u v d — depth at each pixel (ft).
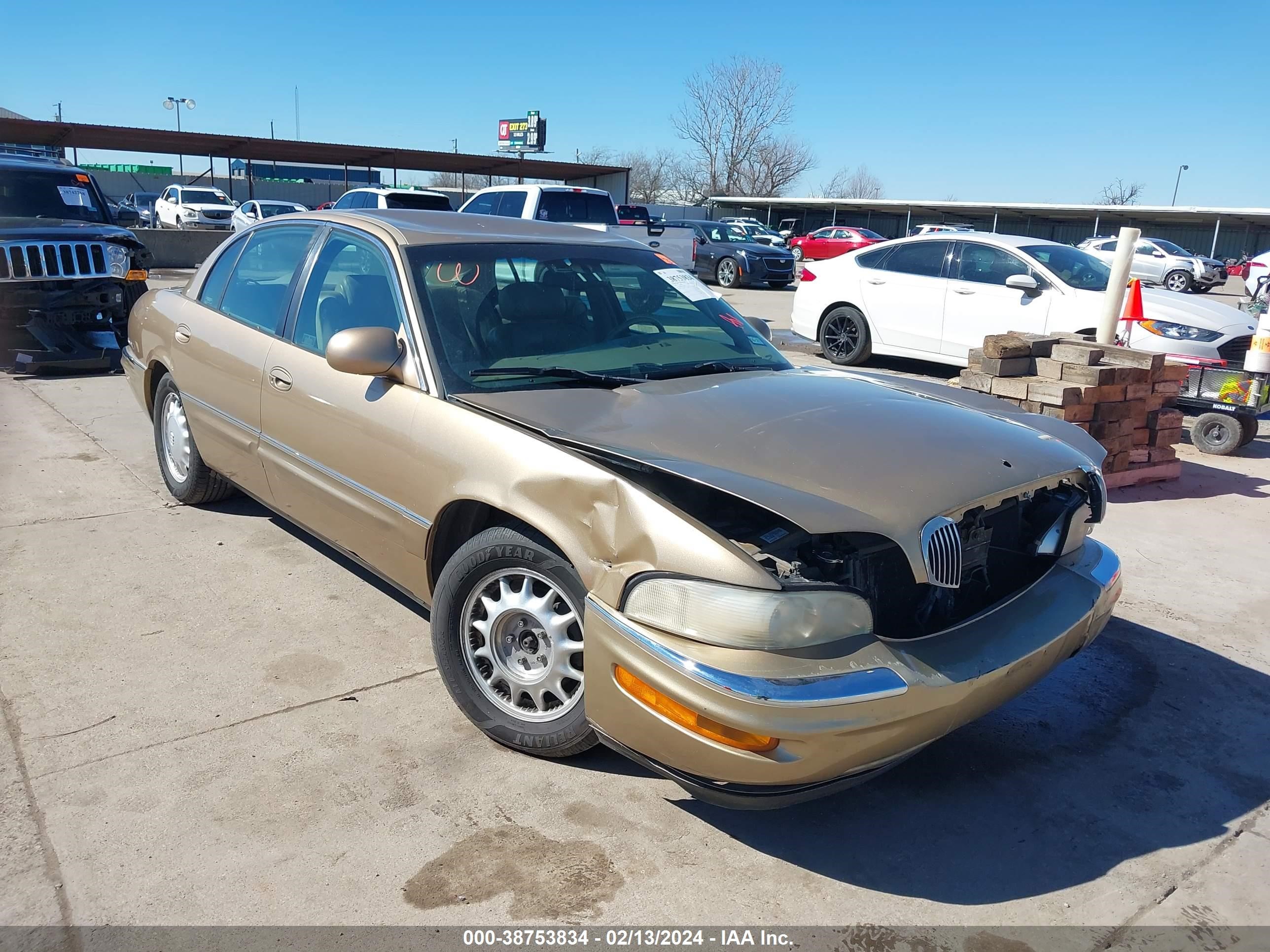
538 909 7.72
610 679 8.14
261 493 13.53
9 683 10.57
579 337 11.53
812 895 8.11
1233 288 109.19
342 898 7.71
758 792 7.62
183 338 14.80
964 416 10.24
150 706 10.29
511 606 9.45
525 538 9.07
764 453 8.59
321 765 9.42
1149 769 10.32
